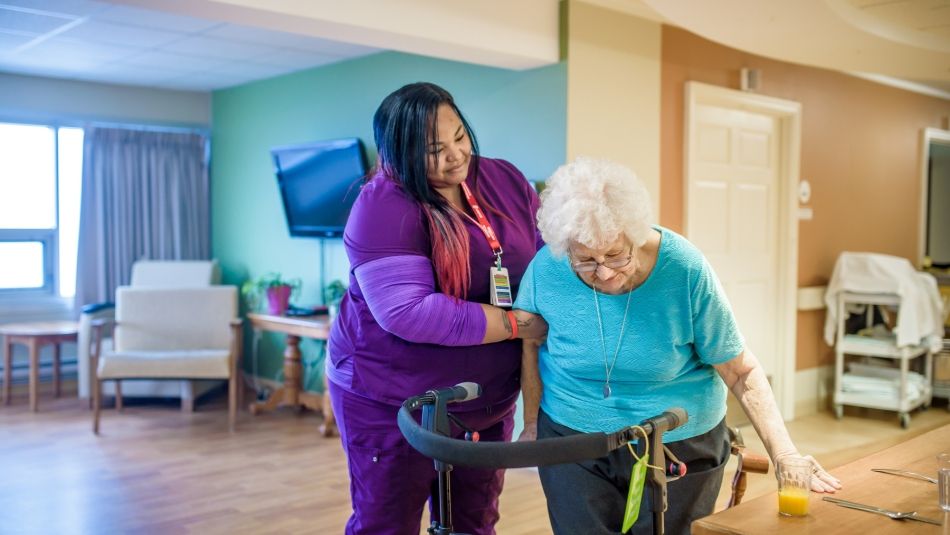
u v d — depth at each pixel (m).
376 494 2.04
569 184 1.59
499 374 2.05
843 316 5.66
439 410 1.59
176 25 4.70
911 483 1.78
